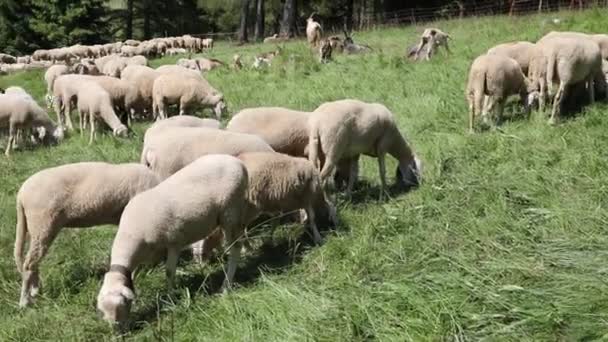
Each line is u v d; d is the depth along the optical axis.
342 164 8.23
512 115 9.88
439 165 7.91
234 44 34.22
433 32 16.86
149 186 6.27
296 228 6.98
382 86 13.05
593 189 6.31
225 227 5.89
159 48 29.41
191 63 20.14
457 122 9.88
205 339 4.88
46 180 5.96
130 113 14.21
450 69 13.78
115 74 19.62
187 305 5.45
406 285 4.99
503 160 7.65
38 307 5.90
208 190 5.72
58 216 5.97
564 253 5.20
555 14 20.27
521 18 20.92
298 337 4.61
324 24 41.59
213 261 6.50
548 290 4.66
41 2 41.75
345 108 7.53
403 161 8.06
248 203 6.27
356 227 6.73
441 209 6.50
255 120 7.75
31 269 6.00
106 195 6.07
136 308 5.68
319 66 16.75
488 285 4.87
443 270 5.25
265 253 6.61
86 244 6.99
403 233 6.22
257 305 5.13
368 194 7.85
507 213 6.11
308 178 6.55
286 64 18.08
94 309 5.70
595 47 9.30
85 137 12.58
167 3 47.94
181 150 7.00
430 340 4.32
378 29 27.06
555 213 5.86
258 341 4.70
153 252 5.62
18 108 11.80
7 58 31.17
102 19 50.50
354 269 5.66
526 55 10.12
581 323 4.23
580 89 9.96
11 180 9.53
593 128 8.42
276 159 6.43
